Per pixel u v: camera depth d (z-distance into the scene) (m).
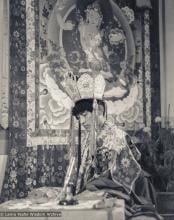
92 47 3.37
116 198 2.79
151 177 3.26
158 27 3.43
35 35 3.20
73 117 3.18
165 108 3.38
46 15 3.27
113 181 3.03
